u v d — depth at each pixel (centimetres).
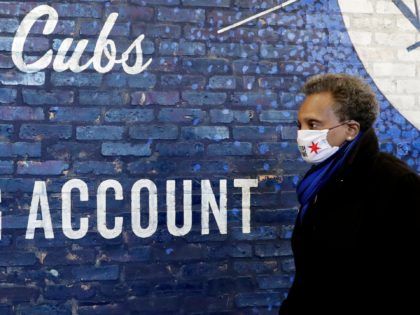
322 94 215
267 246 352
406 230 189
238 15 350
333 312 196
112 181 333
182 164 342
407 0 369
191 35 344
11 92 323
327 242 200
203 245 344
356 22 363
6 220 322
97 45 333
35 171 326
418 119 368
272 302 352
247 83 351
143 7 339
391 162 203
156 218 338
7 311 322
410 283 188
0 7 323
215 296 345
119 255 334
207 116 346
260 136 352
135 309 336
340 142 215
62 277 328
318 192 212
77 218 330
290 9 357
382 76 364
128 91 336
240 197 349
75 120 330
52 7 328
